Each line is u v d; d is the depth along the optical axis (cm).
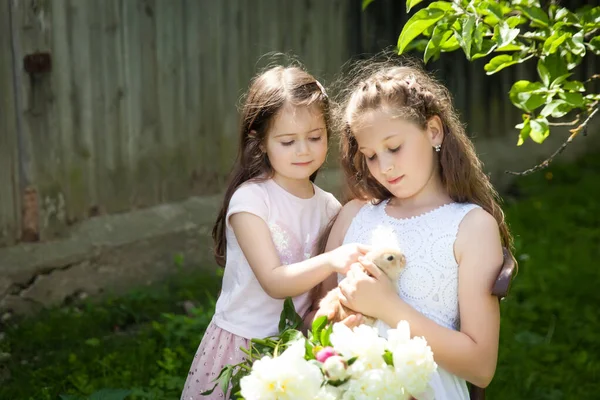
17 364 531
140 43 673
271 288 342
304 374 271
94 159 656
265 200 358
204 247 710
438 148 343
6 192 613
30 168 621
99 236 652
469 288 325
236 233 357
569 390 510
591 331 589
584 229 794
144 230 675
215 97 723
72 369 520
